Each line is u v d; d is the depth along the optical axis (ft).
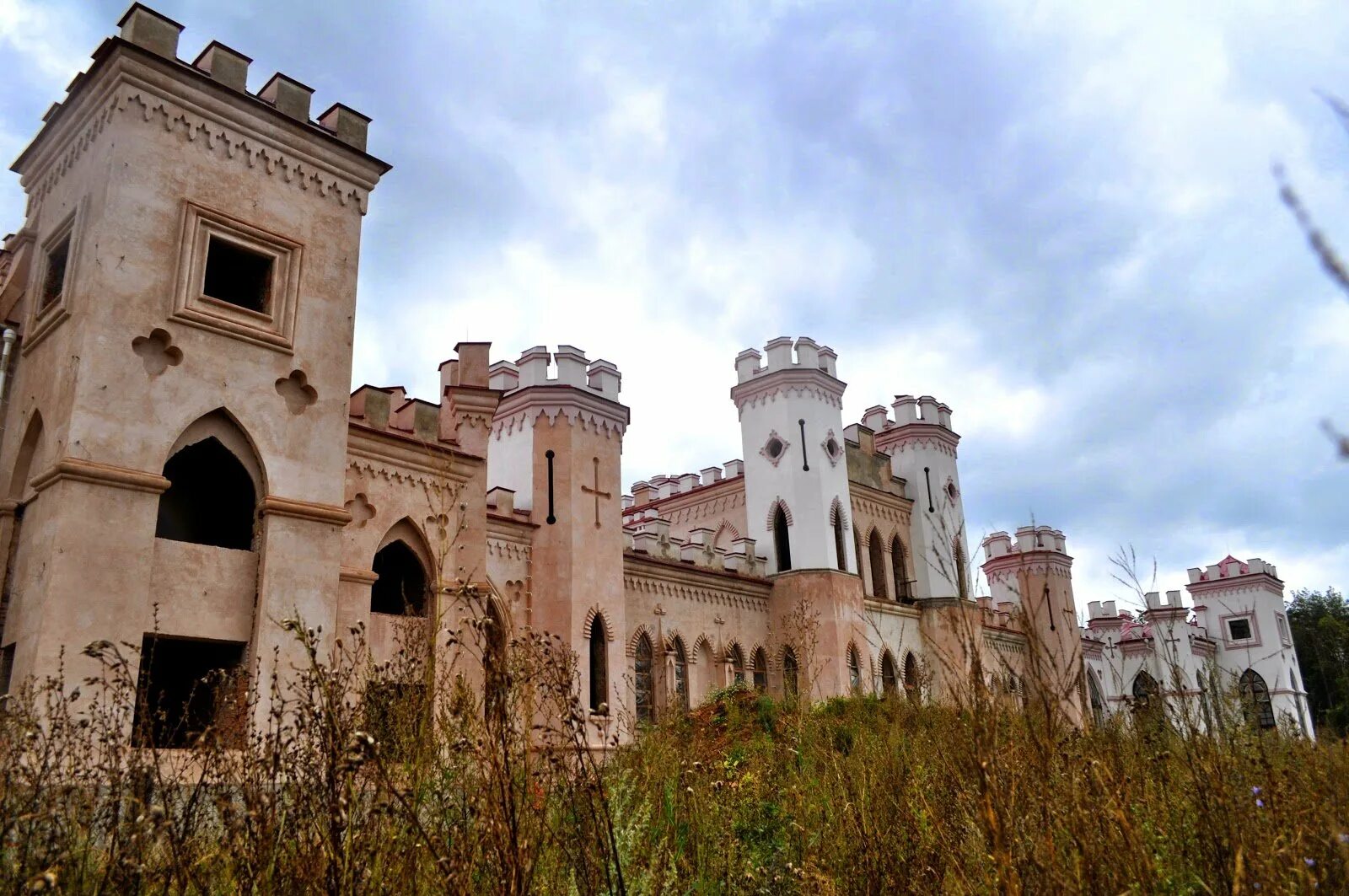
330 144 56.75
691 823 27.35
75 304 46.26
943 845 21.31
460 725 22.40
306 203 55.11
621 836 22.08
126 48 48.08
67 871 16.63
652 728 47.44
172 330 47.42
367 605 58.90
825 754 38.99
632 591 94.68
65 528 41.96
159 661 51.03
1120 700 31.83
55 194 52.37
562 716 18.66
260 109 53.52
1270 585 192.75
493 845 16.21
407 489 63.52
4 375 50.47
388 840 17.34
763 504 115.65
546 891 17.98
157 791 19.34
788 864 24.88
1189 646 117.50
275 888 15.92
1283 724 37.29
